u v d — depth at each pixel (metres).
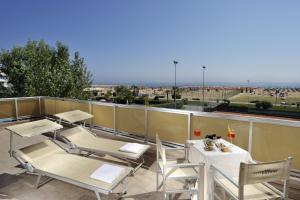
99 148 3.64
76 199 2.71
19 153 3.21
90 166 2.86
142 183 3.15
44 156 3.21
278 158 3.05
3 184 3.06
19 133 3.31
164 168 2.49
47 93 10.54
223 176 2.24
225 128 3.54
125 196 2.80
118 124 5.16
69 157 3.17
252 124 3.24
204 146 2.80
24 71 10.94
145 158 4.10
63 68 11.11
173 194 2.87
